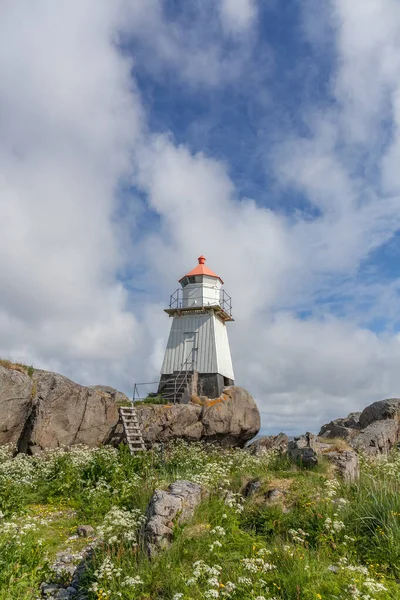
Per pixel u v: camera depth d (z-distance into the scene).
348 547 7.75
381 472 13.17
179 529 7.63
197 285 32.69
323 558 7.19
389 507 8.61
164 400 26.31
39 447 17.73
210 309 31.53
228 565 6.67
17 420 17.53
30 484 12.89
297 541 7.83
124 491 11.50
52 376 18.91
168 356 31.44
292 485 10.33
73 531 9.84
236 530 8.12
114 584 6.29
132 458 15.78
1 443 17.12
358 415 27.94
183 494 8.86
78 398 19.20
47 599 6.77
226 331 34.03
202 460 16.77
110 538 7.48
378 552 7.54
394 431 22.20
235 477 11.80
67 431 18.67
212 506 9.00
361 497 9.38
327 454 13.27
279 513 9.02
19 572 6.86
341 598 5.69
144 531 7.73
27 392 17.72
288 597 5.80
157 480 12.13
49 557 8.23
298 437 14.36
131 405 22.94
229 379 32.06
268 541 8.12
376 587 5.89
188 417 23.44
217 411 24.62
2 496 11.62
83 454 15.09
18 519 10.42
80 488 12.98
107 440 20.06
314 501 9.32
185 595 5.77
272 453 14.59
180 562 6.88
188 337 31.44
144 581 6.35
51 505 12.02
